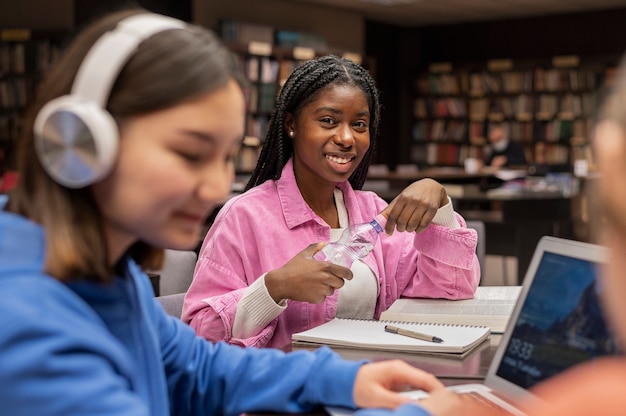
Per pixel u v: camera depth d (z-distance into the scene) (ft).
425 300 5.99
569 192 22.67
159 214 2.46
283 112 5.95
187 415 3.71
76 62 2.47
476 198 22.47
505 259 21.77
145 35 2.46
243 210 5.86
